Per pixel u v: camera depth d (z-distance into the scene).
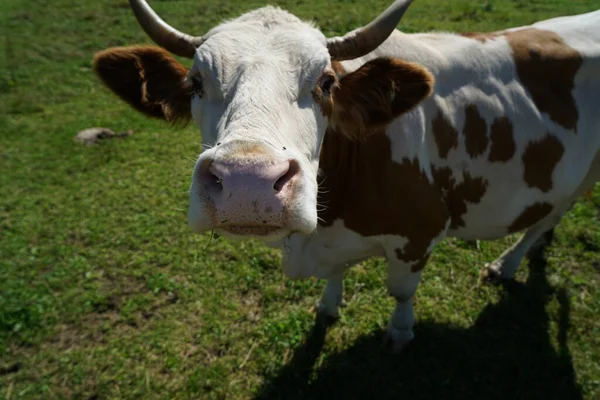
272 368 1.28
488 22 3.53
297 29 0.81
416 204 1.03
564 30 1.21
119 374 1.27
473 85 1.08
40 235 1.75
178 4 4.05
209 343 1.34
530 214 1.22
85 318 1.43
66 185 2.03
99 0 4.23
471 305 1.43
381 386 1.23
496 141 1.09
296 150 0.70
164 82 0.97
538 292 1.45
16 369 1.30
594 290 1.45
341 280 1.34
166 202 1.92
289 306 1.45
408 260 1.11
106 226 1.79
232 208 0.60
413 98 0.90
